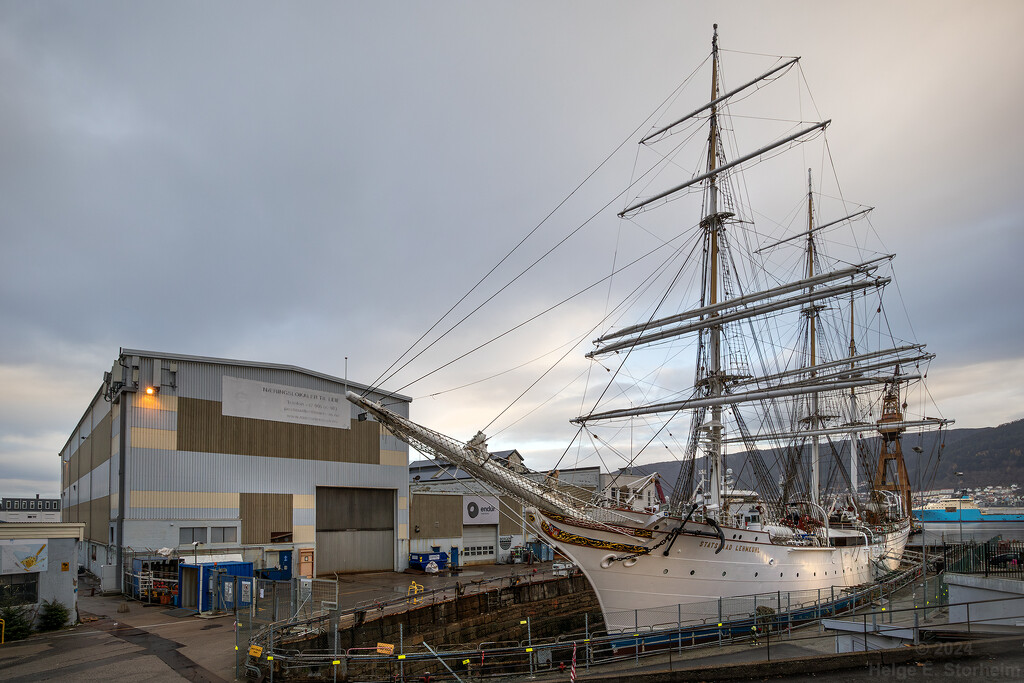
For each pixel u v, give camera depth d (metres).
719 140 37.88
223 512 44.31
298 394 49.75
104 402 50.66
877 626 19.75
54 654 22.88
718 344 36.41
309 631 24.50
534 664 26.84
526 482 27.02
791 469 57.88
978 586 22.30
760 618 28.19
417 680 22.61
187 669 20.55
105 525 47.28
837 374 48.94
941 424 52.53
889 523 58.31
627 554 27.39
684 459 39.47
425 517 58.00
